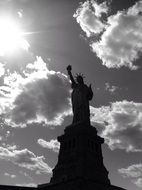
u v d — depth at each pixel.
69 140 91.25
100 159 89.81
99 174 85.38
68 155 88.94
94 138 91.19
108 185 83.69
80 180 79.19
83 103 95.62
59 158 91.06
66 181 81.62
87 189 78.88
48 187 84.56
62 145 92.56
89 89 98.94
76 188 78.50
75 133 90.44
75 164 85.12
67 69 102.50
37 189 86.06
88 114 95.50
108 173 89.00
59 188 82.00
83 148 87.38
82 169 83.12
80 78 100.62
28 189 85.81
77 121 94.56
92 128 92.19
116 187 85.50
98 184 81.69
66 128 94.12
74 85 100.25
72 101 98.56
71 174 83.69
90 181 80.62
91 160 86.81
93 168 85.56
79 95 96.81
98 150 90.81
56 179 86.69
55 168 89.69
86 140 89.19
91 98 99.00
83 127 90.38
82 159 85.19
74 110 96.69
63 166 87.81
